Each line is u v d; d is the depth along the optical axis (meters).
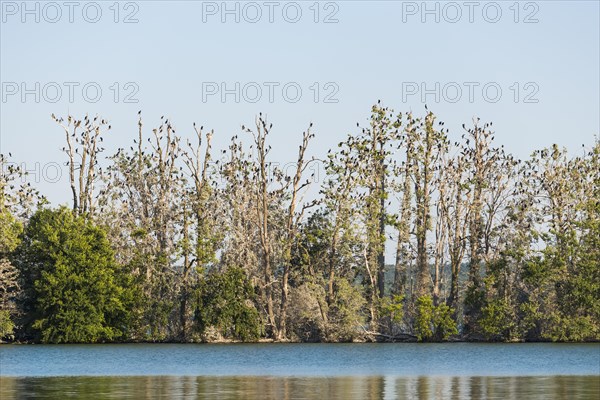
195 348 116.06
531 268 125.62
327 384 68.44
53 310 121.62
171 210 130.50
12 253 124.19
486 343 126.00
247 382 70.00
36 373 79.69
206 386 66.38
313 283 128.00
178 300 127.31
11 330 119.31
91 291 122.69
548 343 125.88
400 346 120.12
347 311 126.94
